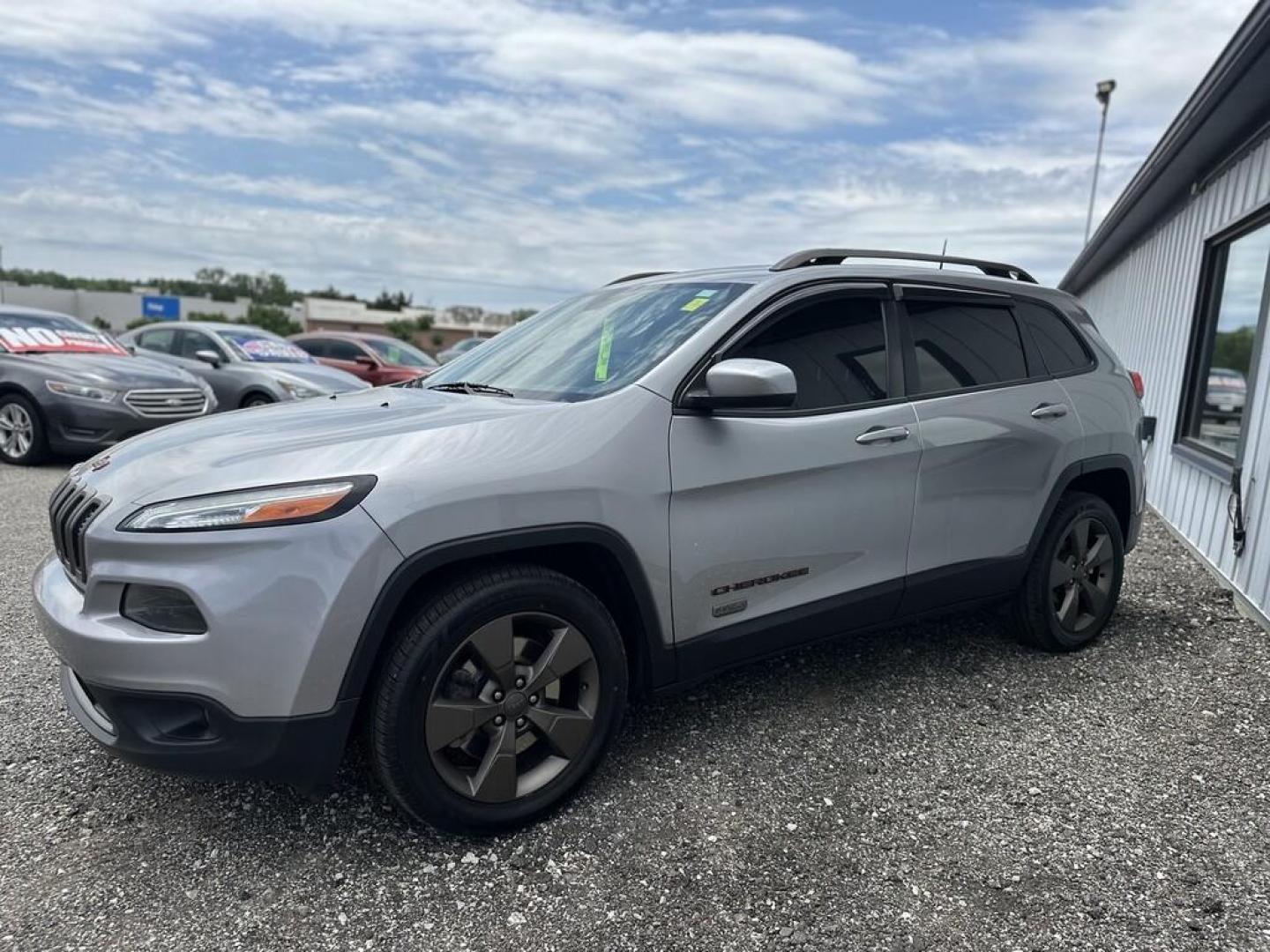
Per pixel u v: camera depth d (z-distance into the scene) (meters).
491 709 2.51
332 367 13.09
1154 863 2.52
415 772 2.38
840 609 3.21
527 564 2.57
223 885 2.36
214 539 2.22
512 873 2.43
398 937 2.18
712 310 3.06
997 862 2.51
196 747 2.25
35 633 4.06
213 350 11.01
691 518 2.81
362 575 2.26
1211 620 4.66
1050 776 2.99
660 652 2.82
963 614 4.63
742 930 2.22
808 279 3.22
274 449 2.47
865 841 2.60
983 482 3.57
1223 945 2.18
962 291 3.70
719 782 2.91
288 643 2.22
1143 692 3.70
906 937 2.20
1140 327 9.44
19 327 8.93
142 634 2.25
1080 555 4.05
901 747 3.16
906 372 3.40
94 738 2.40
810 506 3.07
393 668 2.34
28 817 2.64
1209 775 3.02
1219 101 5.12
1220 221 6.46
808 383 3.12
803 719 3.37
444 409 2.81
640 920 2.25
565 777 2.67
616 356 3.04
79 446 8.15
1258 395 4.98
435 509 2.35
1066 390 3.93
